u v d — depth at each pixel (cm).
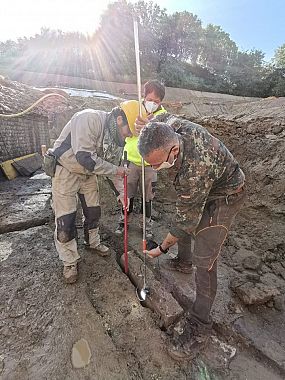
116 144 212
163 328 197
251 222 358
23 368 162
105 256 271
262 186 409
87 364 167
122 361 171
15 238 303
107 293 224
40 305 207
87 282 235
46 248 284
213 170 152
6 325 190
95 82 2777
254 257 287
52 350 174
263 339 197
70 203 219
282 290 247
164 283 239
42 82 2506
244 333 200
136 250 279
